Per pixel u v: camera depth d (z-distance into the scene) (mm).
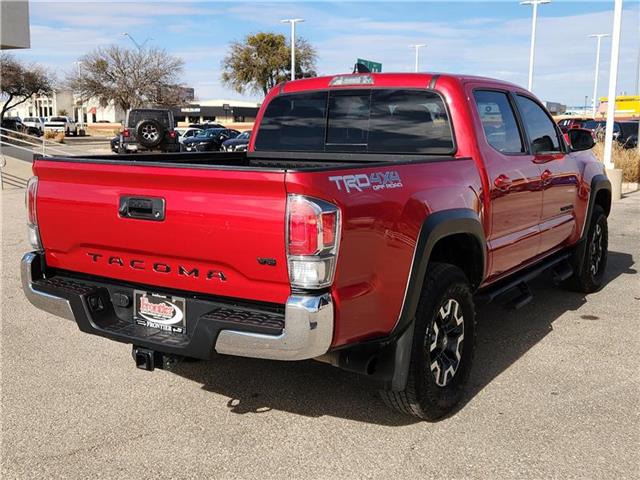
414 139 4656
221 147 36812
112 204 3588
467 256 4355
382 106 4797
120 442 3680
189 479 3301
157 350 3441
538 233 5336
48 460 3475
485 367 4840
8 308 6227
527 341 5430
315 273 3014
